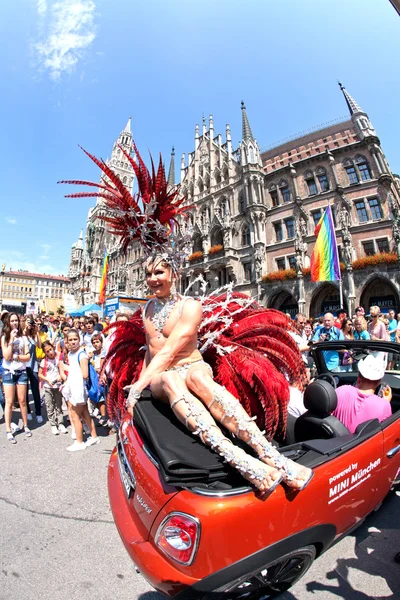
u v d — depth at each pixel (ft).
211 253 104.63
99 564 8.92
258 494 5.98
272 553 5.97
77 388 17.04
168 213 9.00
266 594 7.21
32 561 8.98
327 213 60.44
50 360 20.54
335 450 7.72
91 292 176.86
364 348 13.93
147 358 8.85
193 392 7.06
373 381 10.69
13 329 19.06
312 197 89.56
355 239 81.20
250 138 101.09
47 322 47.44
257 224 95.35
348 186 84.38
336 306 81.66
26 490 12.94
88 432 20.22
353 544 9.52
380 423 9.53
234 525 5.60
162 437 6.66
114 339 11.59
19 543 9.74
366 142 83.41
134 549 6.24
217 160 112.68
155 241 8.81
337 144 90.02
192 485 5.98
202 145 118.62
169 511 5.87
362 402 10.59
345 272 79.20
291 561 6.86
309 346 15.83
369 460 8.45
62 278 358.02
